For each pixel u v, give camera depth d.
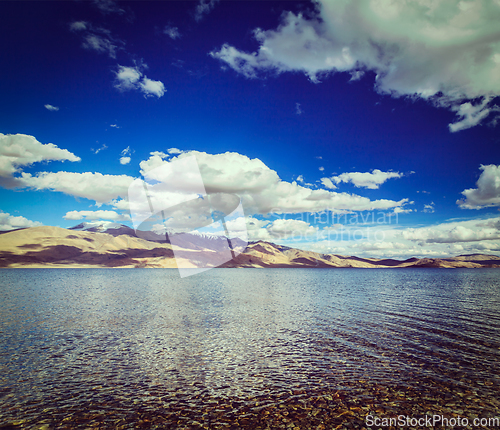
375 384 12.16
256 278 106.06
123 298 40.59
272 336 19.61
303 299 39.88
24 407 10.26
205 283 74.69
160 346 17.36
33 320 24.92
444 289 56.81
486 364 14.35
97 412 9.98
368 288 59.53
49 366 14.11
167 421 9.48
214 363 14.50
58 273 135.38
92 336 19.62
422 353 15.99
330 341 18.33
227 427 9.19
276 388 11.82
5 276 103.19
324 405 10.48
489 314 27.81
